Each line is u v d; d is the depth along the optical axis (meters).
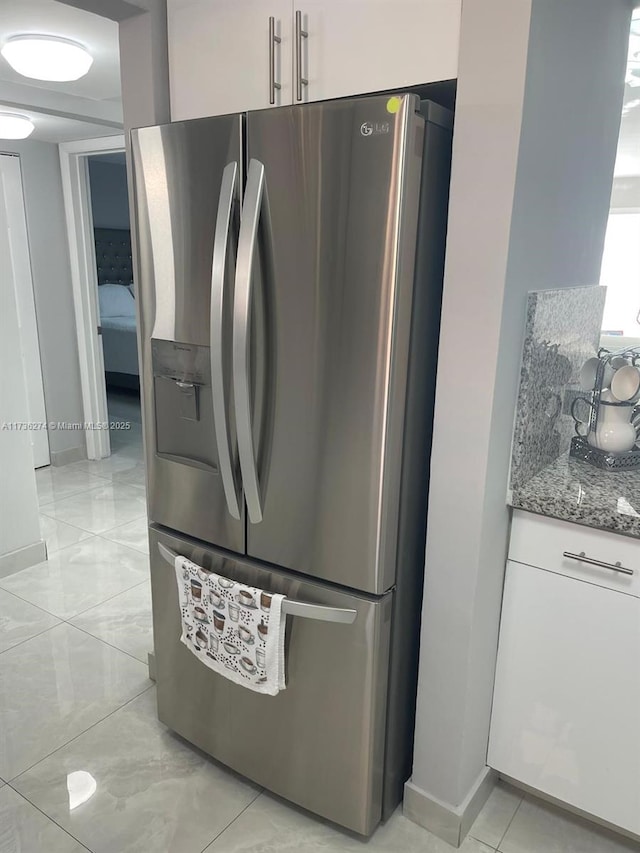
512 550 1.62
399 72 1.37
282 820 1.77
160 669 2.00
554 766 1.69
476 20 1.24
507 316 1.37
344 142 1.32
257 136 1.42
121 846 1.67
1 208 2.82
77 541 3.43
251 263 1.43
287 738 1.73
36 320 4.30
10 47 2.38
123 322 6.32
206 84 1.67
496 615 1.66
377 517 1.46
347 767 1.65
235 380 1.49
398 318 1.36
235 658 1.67
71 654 2.46
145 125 1.77
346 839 1.71
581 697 1.60
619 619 1.50
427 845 1.70
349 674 1.58
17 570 3.09
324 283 1.40
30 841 1.68
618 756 1.58
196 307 1.63
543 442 1.70
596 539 1.49
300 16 1.46
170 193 1.60
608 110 1.76
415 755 1.73
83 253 4.39
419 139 1.30
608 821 1.64
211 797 1.83
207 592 1.68
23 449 3.04
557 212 1.55
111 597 2.88
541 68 1.29
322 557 1.55
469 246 1.35
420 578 1.69
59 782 1.87
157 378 1.77
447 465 1.48
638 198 1.94
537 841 1.71
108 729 2.08
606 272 2.04
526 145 1.29
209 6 1.60
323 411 1.47
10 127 3.44
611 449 1.72
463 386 1.42
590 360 1.76
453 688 1.60
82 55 2.46
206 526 1.76
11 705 2.18
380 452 1.42
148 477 1.88
